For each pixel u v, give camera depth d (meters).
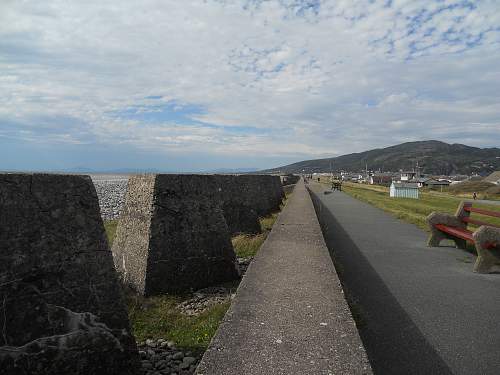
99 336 3.71
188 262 7.05
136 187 7.51
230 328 3.44
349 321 3.61
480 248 7.51
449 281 6.89
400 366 3.83
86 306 3.74
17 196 3.55
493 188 80.56
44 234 3.64
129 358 3.86
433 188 102.94
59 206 3.81
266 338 3.25
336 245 10.26
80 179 4.04
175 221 7.05
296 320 3.62
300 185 39.31
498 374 3.70
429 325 4.87
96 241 3.98
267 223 14.29
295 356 2.95
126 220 7.62
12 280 3.36
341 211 19.88
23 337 3.31
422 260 8.58
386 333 4.62
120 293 4.02
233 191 14.30
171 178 7.17
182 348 4.51
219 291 6.96
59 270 3.66
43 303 3.49
